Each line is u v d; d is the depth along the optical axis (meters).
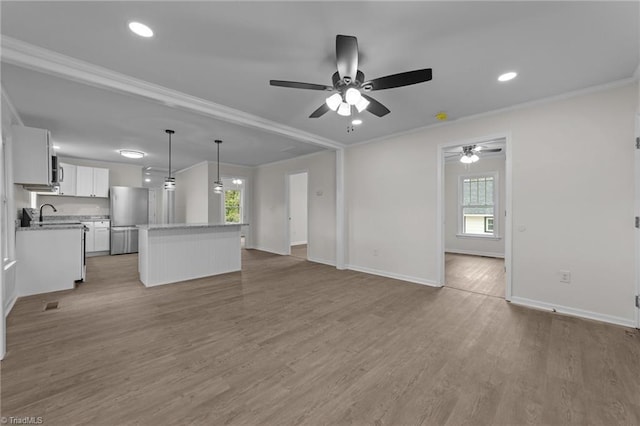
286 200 6.96
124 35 2.04
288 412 1.57
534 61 2.38
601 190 2.83
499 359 2.11
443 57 2.32
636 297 2.66
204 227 4.54
